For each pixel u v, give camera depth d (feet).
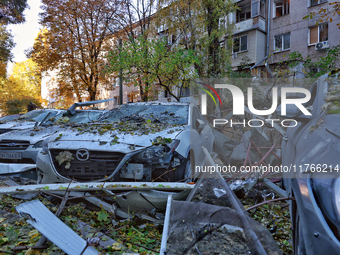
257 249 5.29
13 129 21.02
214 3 46.88
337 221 4.43
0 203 11.05
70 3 65.57
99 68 68.74
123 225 9.54
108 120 15.87
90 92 71.97
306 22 62.54
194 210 6.89
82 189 9.48
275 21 67.36
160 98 63.62
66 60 69.51
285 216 9.88
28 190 9.41
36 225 6.94
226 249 6.38
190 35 49.65
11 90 131.23
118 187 9.52
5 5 64.23
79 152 10.85
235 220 6.08
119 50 41.55
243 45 69.15
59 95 74.18
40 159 11.75
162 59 38.99
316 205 4.92
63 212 9.64
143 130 12.36
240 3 71.05
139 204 9.78
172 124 14.06
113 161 10.73
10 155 16.31
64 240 6.94
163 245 6.09
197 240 6.24
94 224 9.46
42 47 68.59
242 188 10.51
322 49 58.85
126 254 7.53
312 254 4.75
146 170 10.82
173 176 11.14
